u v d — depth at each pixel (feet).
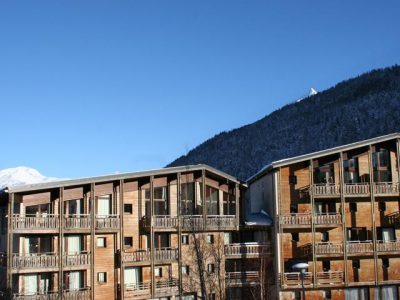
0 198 159.02
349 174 191.11
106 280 166.71
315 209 190.19
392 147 193.67
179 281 172.86
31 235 158.92
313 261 181.27
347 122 605.73
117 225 166.91
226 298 181.68
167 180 180.14
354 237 189.06
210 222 180.86
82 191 164.76
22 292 153.89
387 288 187.42
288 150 598.34
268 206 195.31
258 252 185.37
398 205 192.03
